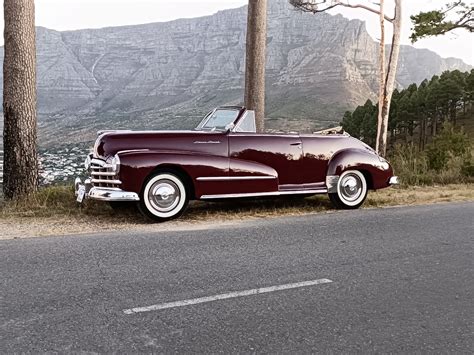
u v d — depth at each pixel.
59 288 4.31
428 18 23.44
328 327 3.57
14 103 9.32
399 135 100.94
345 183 8.73
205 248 5.75
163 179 7.41
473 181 13.04
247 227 7.01
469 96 93.12
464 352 3.21
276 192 8.12
